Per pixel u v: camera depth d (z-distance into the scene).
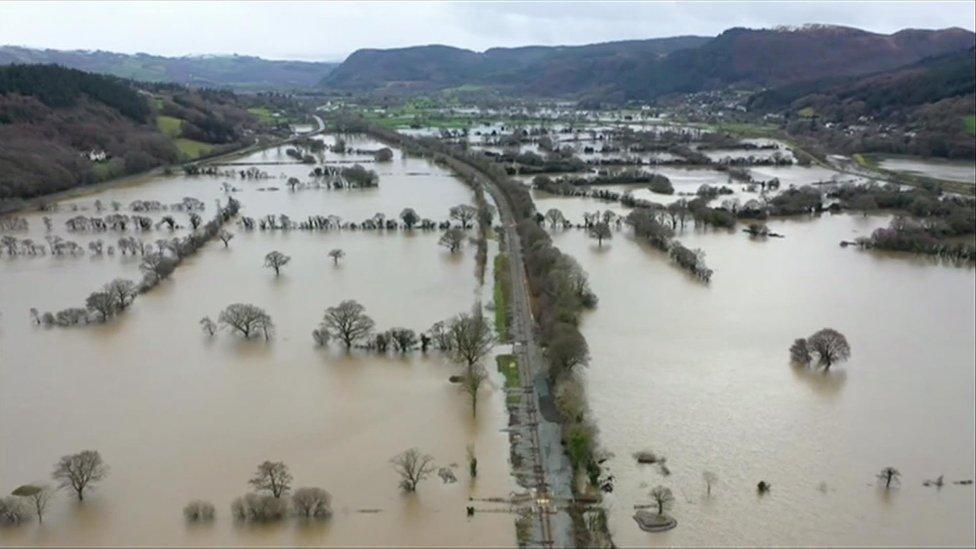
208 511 85.69
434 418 108.44
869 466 97.75
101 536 83.25
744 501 90.31
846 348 126.44
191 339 138.62
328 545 82.00
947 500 90.88
